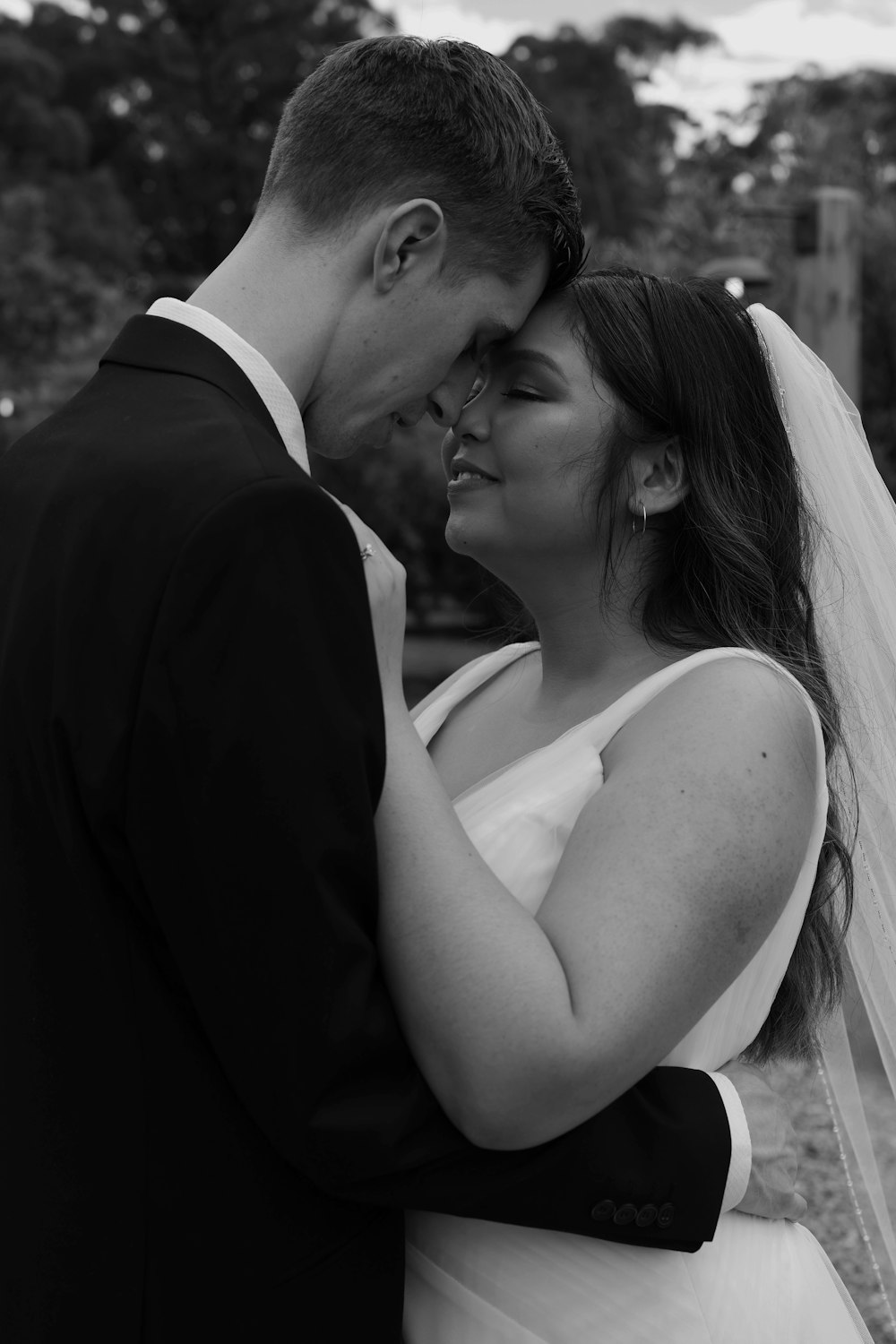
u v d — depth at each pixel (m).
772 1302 1.60
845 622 1.95
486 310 1.60
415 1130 1.35
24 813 1.38
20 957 1.39
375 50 1.55
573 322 1.67
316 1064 1.28
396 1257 1.45
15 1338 1.39
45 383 18.27
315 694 1.26
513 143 1.56
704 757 1.48
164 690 1.24
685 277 1.78
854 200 6.57
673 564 1.73
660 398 1.65
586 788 1.57
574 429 1.65
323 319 1.53
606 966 1.37
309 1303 1.38
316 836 1.26
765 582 1.71
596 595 1.74
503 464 1.69
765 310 1.99
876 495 2.01
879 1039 2.02
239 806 1.24
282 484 1.27
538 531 1.70
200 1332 1.35
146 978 1.33
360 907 1.34
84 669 1.29
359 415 1.60
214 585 1.25
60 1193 1.36
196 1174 1.34
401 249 1.53
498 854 1.56
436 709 2.06
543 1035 1.32
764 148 36.03
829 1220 3.26
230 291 1.52
